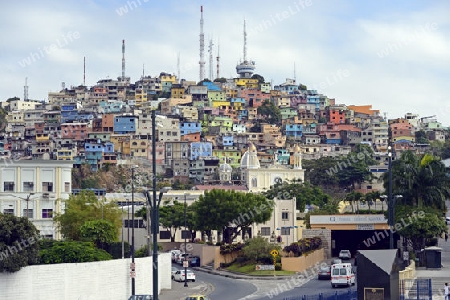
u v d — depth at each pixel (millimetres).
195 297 87562
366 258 72500
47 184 133500
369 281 72125
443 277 98312
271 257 128875
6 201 131625
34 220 132000
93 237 116000
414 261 108188
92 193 131875
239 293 102750
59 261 95750
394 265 72750
